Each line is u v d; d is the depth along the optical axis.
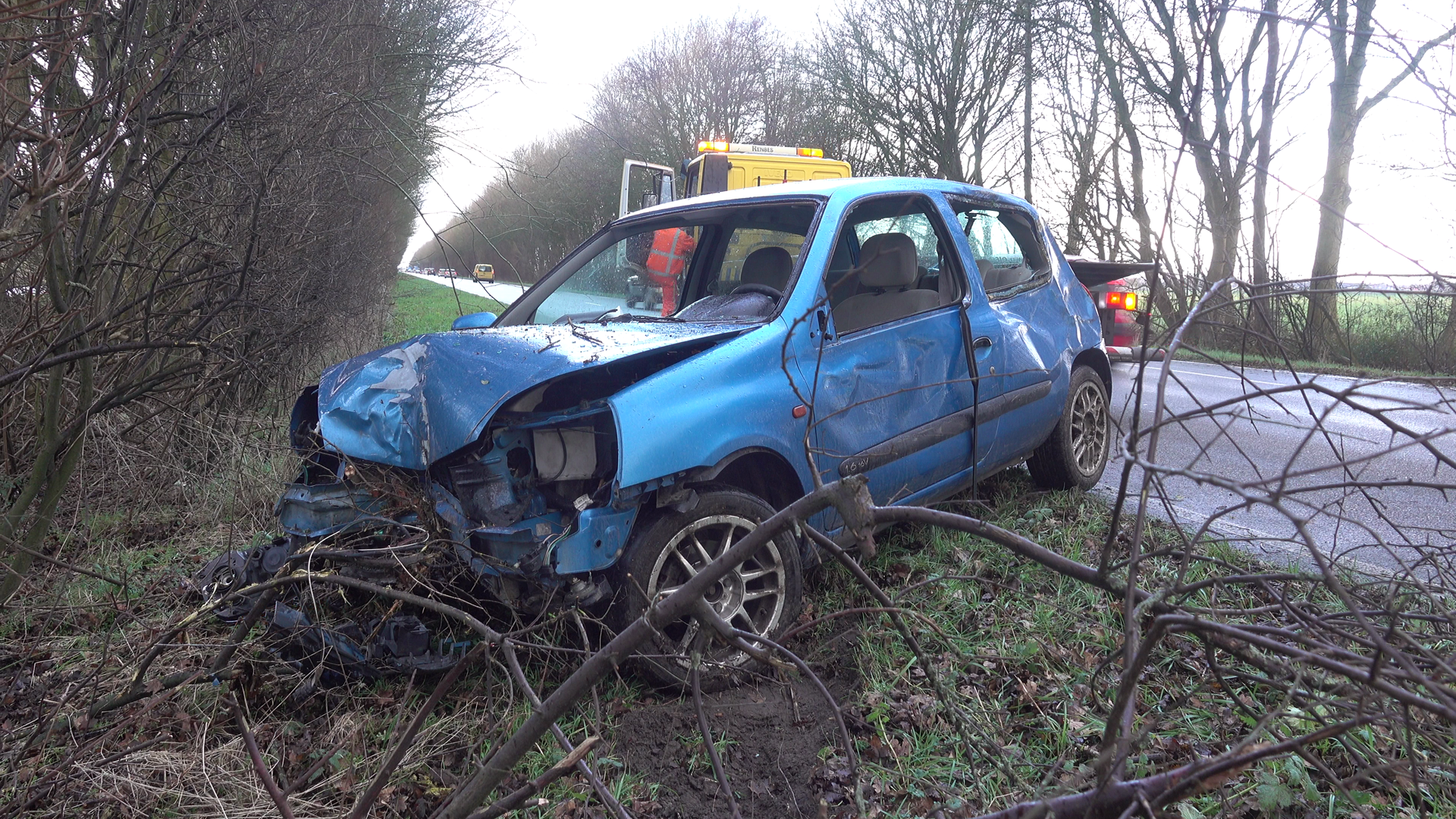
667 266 4.78
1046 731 2.80
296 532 3.36
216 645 3.27
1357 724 1.38
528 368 3.21
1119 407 8.37
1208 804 2.40
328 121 4.88
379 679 3.13
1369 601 2.55
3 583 3.61
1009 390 4.52
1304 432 7.21
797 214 4.25
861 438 3.74
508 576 3.06
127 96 3.70
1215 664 2.02
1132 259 16.20
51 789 2.63
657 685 3.16
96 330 3.91
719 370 3.34
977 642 3.41
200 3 3.81
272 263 5.22
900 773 2.65
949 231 4.48
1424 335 11.73
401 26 5.52
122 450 4.86
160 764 2.77
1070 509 4.97
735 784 2.67
